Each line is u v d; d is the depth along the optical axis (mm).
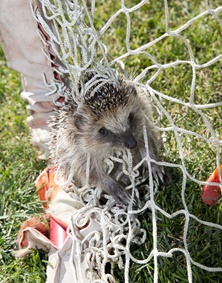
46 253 835
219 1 1203
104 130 853
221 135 935
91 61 751
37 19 838
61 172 897
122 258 804
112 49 1150
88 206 822
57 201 850
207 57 1082
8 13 891
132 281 766
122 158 875
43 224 844
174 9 1216
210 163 882
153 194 786
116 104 843
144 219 821
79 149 875
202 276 756
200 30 1146
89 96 840
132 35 1183
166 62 1093
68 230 800
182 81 1043
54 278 771
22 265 834
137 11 1228
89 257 772
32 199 915
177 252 790
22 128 1051
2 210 899
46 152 961
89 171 875
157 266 737
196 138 930
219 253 770
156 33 1163
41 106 949
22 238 829
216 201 816
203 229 809
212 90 1021
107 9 1253
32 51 917
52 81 913
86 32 760
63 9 781
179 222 815
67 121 875
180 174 884
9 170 954
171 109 1000
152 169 870
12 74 1154
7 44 928
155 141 887
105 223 795
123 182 900
